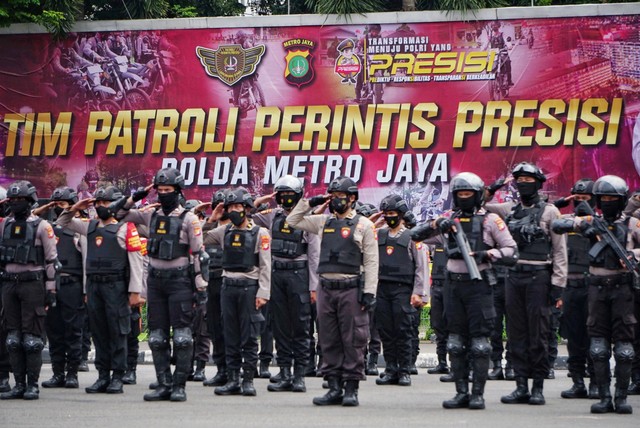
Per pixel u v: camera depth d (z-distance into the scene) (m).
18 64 37.41
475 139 35.94
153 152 36.94
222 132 36.72
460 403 16.92
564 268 17.27
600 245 16.53
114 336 19.09
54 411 16.27
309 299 19.92
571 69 35.72
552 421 15.09
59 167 37.34
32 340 17.97
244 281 18.78
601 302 16.55
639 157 35.53
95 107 37.25
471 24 35.94
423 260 21.22
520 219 17.45
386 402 17.89
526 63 35.84
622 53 35.59
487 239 16.77
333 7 36.06
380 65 36.16
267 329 22.52
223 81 36.69
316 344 23.58
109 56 37.16
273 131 36.53
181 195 20.03
